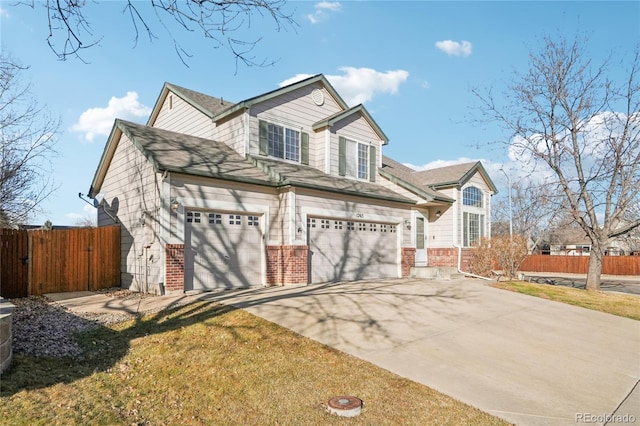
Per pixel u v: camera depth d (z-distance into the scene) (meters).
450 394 5.27
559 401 5.20
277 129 15.52
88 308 9.52
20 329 7.53
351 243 15.57
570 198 15.73
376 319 8.63
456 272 17.41
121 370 5.91
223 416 4.64
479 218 22.00
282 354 6.44
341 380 5.59
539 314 10.09
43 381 5.25
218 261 11.91
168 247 10.84
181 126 17.92
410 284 13.77
